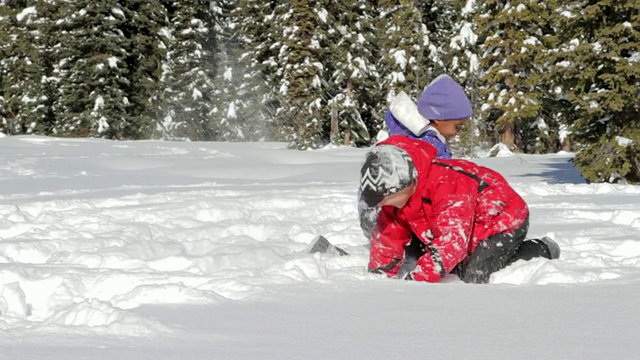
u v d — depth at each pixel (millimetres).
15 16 50719
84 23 45094
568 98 18266
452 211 4027
